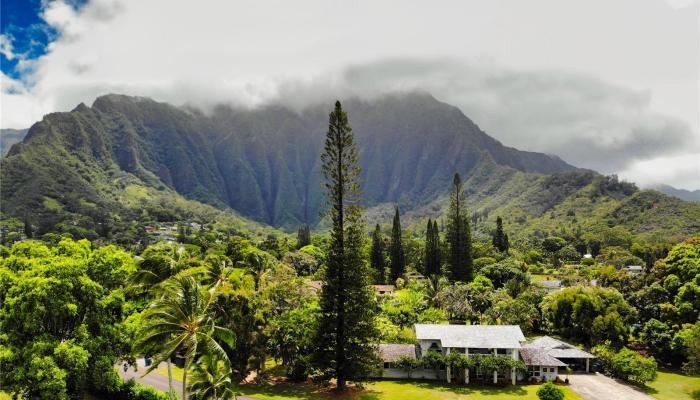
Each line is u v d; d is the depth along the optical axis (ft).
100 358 106.32
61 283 100.48
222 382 98.78
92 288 105.91
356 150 166.09
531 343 194.70
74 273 105.09
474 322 241.96
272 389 150.71
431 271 378.53
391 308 236.02
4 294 100.73
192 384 102.42
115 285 121.70
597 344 198.59
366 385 159.22
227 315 145.48
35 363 92.58
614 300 210.79
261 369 168.86
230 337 106.11
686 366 166.81
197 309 96.37
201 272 147.84
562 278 353.72
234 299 145.79
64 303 99.96
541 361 167.73
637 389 161.99
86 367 101.24
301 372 160.56
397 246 376.68
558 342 190.29
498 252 419.13
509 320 229.86
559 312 222.07
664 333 189.16
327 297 156.56
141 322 108.58
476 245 458.50
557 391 143.64
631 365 167.32
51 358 94.63
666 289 214.28
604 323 198.18
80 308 106.93
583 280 299.79
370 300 160.86
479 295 252.62
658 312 208.33
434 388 157.07
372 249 388.37
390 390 154.10
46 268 102.37
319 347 154.20
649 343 195.11
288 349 164.86
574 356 178.60
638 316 214.90
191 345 90.43
